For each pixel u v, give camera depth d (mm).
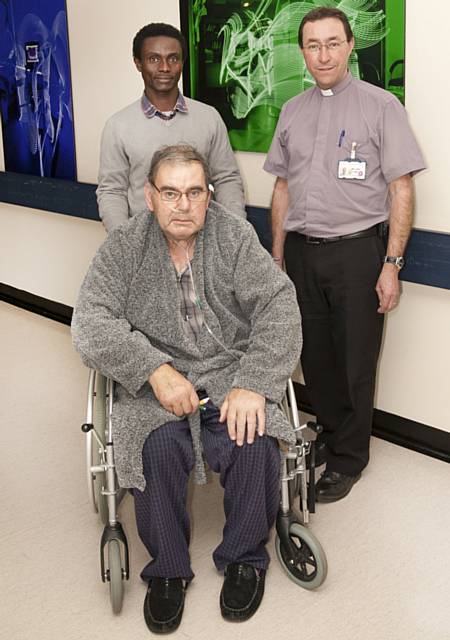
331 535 2594
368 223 2678
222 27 3363
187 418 2281
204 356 2332
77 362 4215
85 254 4570
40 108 4477
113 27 3904
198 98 3559
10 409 3650
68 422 3502
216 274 2299
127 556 2230
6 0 4516
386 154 2586
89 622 2229
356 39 2930
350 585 2344
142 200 2959
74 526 2701
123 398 2309
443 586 2320
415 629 2148
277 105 3238
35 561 2512
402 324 3121
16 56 4539
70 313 4812
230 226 2305
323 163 2666
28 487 2965
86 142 4262
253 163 3432
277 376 2230
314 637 2137
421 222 2932
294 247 2799
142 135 2916
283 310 2268
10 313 5078
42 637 2170
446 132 2779
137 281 2295
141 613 2264
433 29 2721
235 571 2289
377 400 3279
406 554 2479
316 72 2588
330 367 2887
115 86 3994
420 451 3139
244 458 2199
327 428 2939
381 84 2904
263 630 2172
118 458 2180
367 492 2850
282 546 2367
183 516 2293
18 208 4973
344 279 2699
